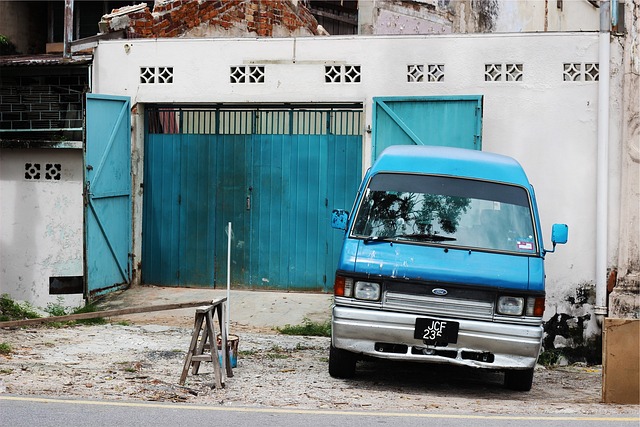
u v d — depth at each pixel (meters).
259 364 12.73
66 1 18.41
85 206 16.36
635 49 16.19
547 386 12.79
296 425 8.48
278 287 17.64
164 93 17.83
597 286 16.14
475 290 10.86
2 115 18.77
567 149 16.36
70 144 17.59
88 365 11.88
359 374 12.40
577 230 16.34
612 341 10.68
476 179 12.08
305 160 17.50
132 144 18.06
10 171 18.19
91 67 18.12
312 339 15.27
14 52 24.86
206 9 19.69
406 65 16.84
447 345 10.77
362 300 10.92
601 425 8.77
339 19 26.58
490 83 16.58
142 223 18.25
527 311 10.89
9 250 18.17
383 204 11.76
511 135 16.53
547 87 16.41
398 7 23.97
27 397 9.48
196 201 17.98
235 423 8.50
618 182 16.25
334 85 17.11
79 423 8.23
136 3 24.84
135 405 9.23
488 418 9.04
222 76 17.58
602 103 16.06
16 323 11.87
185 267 18.05
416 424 8.64
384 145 16.69
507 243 11.41
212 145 17.92
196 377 11.28
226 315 11.87
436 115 16.41
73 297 17.92
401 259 11.05
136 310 11.62
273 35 20.92
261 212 17.72
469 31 25.05
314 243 17.48
